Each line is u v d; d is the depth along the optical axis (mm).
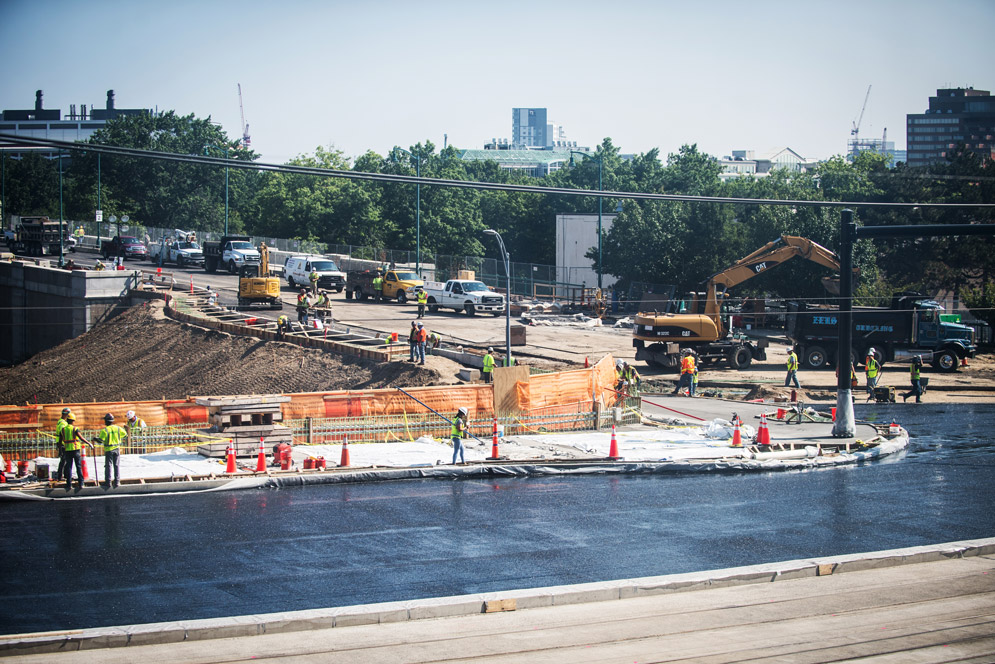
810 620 13117
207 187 118500
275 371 42656
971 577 15297
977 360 50406
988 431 31469
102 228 100312
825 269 61469
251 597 14367
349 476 23547
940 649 11992
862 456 26797
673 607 13727
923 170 82625
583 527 18859
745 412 34562
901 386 41469
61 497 21484
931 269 77375
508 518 19656
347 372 40344
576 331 54562
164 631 12273
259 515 19828
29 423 25938
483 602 13547
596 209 98438
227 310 56125
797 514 20031
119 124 113875
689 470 25156
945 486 23031
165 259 81312
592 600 14070
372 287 64250
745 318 60438
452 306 58281
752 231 66000
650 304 57531
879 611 13523
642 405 36500
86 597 14336
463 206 96000
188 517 19594
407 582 15164
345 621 12953
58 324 65125
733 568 15367
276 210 105438
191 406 27375
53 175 128125
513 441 28594
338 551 17000
